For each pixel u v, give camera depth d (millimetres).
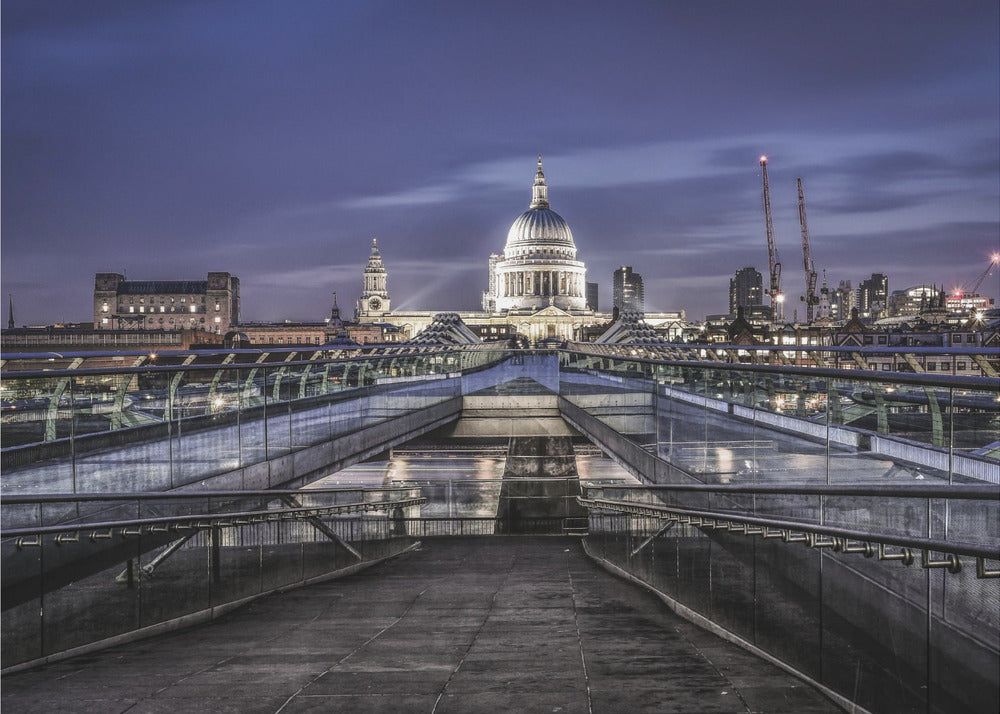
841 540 7188
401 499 25219
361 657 8594
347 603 13516
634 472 22656
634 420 22625
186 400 16734
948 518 6910
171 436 16219
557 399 36406
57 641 9414
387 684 7246
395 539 25859
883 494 7191
